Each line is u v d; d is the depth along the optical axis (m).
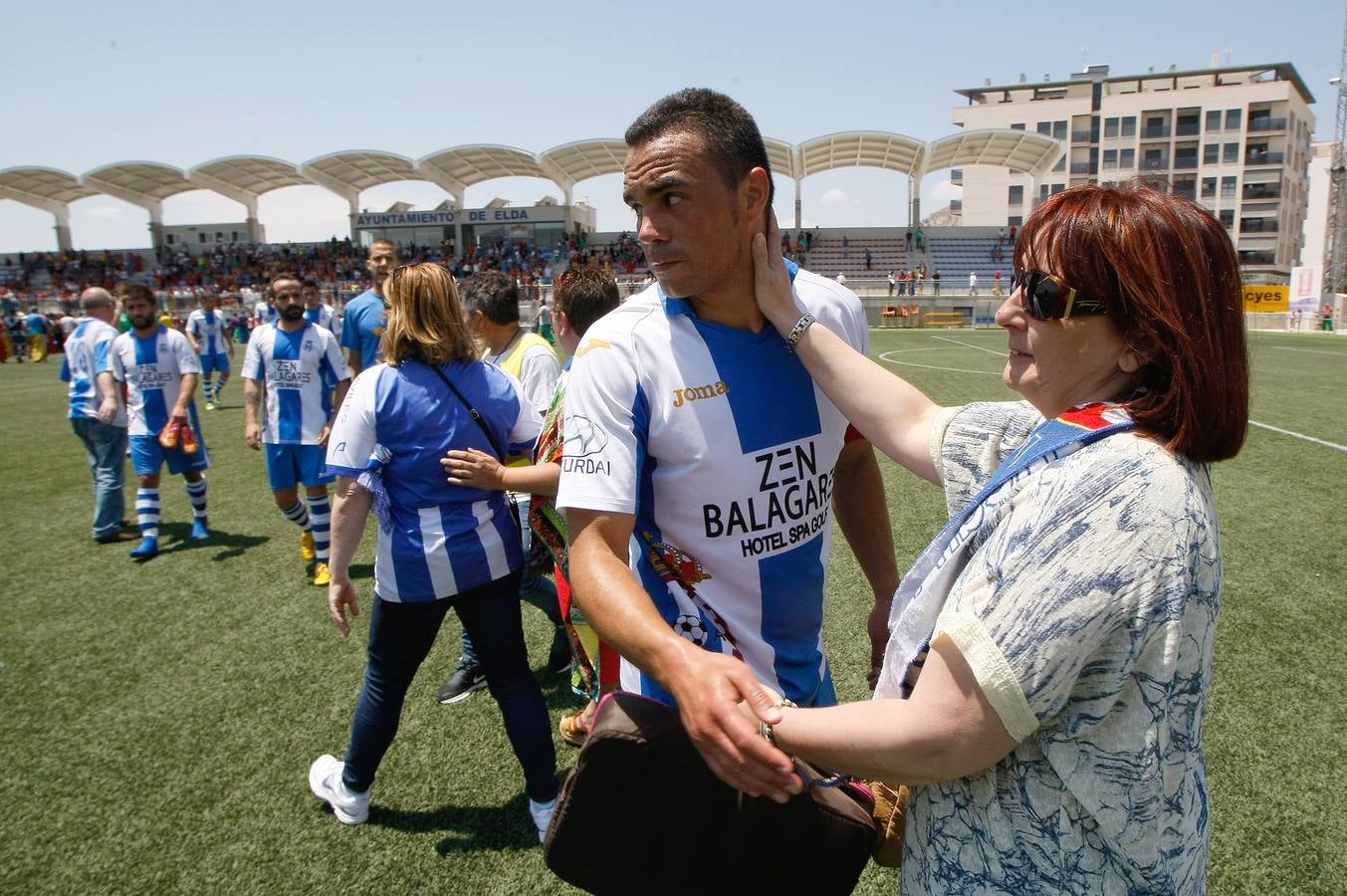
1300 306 30.56
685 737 1.27
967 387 12.88
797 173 38.66
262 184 42.56
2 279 42.53
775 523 1.55
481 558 2.52
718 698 1.08
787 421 1.55
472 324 3.72
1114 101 66.69
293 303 4.94
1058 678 0.92
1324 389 12.09
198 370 5.68
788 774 1.08
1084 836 1.01
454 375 2.55
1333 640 3.71
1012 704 0.92
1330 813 2.56
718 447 1.48
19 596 4.76
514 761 3.05
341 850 2.57
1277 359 17.33
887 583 1.91
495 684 2.61
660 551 1.55
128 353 5.46
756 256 1.47
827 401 1.62
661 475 1.50
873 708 1.04
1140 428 0.99
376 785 2.90
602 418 1.42
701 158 1.35
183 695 3.56
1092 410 1.02
